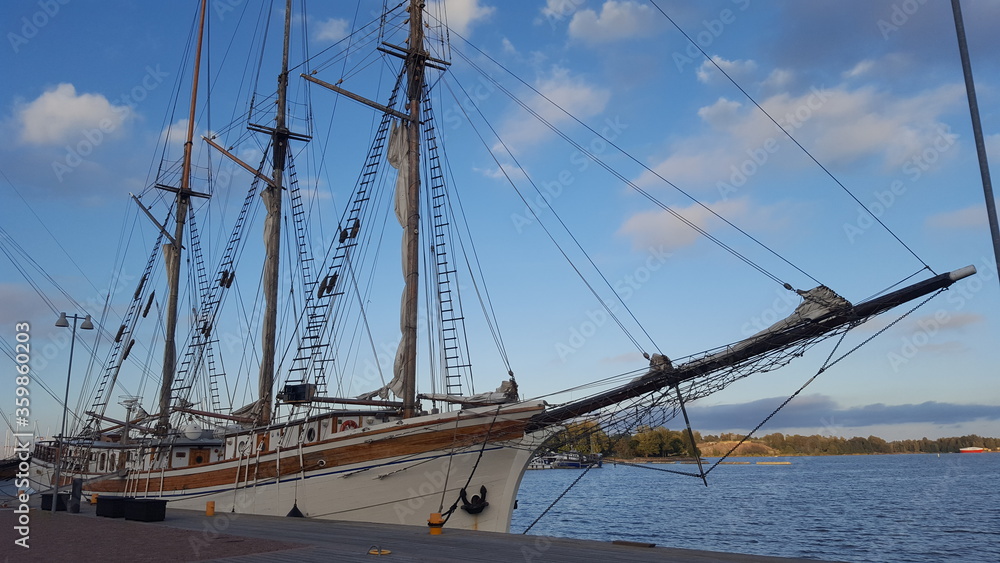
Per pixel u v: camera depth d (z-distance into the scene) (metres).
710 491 116.88
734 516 71.94
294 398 31.73
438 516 22.03
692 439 23.95
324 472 28.20
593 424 25.42
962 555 44.78
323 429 29.08
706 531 58.97
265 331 41.44
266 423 39.12
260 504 30.27
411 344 30.09
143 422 46.44
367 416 29.20
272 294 42.19
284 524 25.30
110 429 49.25
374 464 27.19
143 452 38.88
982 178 15.36
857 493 104.06
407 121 34.00
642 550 17.86
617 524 65.31
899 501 87.94
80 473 45.25
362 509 27.27
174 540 20.16
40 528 24.11
